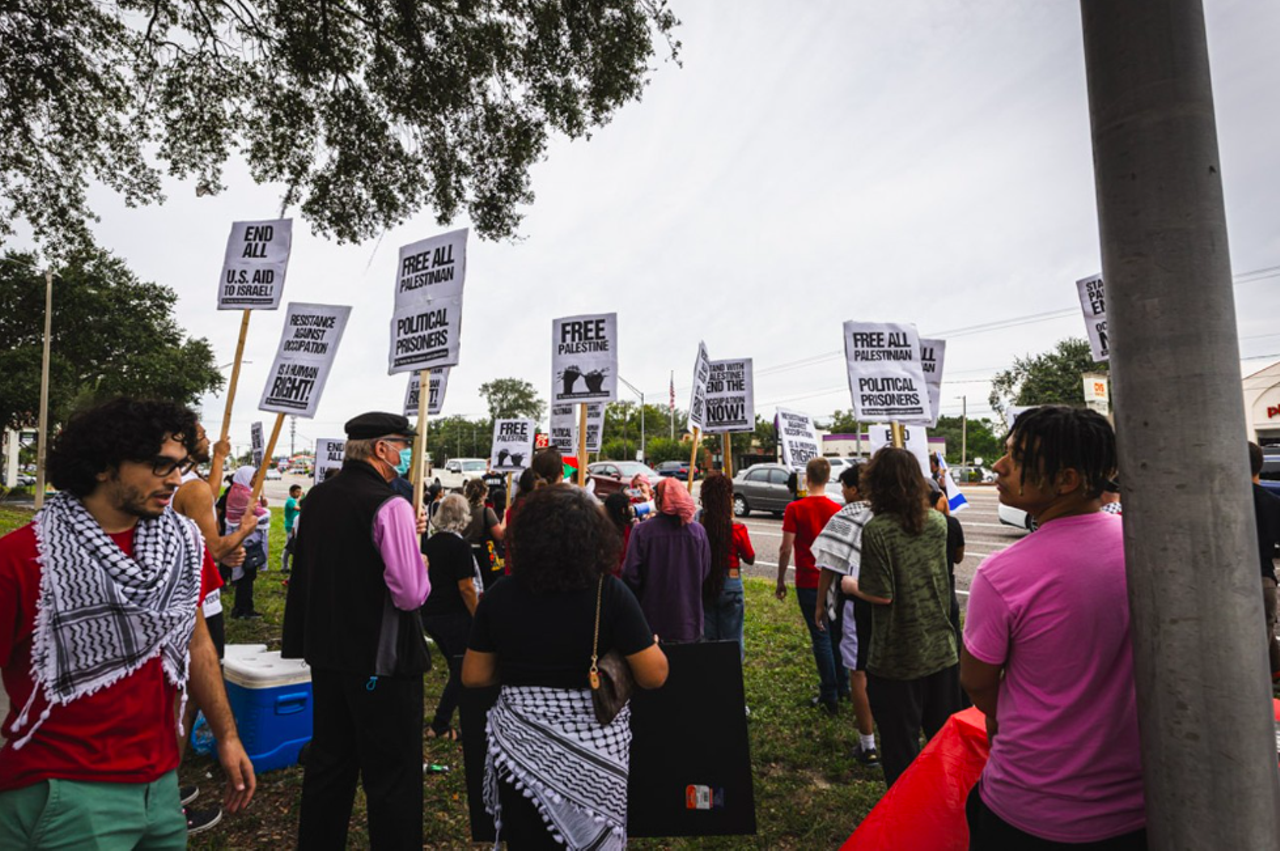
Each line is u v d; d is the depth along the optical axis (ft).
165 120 28.45
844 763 13.16
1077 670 4.85
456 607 14.48
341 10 26.78
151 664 5.55
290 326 16.25
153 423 5.50
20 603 5.05
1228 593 4.04
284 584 33.86
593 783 6.39
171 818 5.66
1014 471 5.40
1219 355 4.11
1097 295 18.95
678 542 13.87
